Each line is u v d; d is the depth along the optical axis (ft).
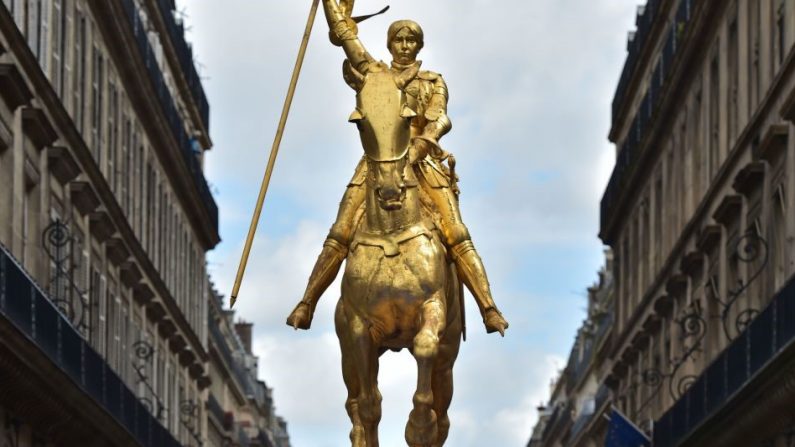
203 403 181.68
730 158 112.57
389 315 33.68
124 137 134.41
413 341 33.55
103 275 121.90
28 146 97.04
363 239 33.96
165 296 149.07
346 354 33.99
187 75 167.94
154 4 149.07
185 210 168.76
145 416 120.98
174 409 158.92
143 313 141.08
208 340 195.42
